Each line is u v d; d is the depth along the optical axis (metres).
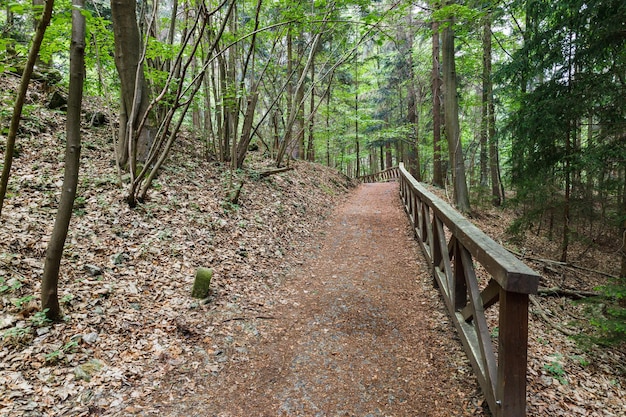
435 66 14.24
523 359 2.08
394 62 17.58
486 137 13.19
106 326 3.13
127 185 5.51
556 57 6.61
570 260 7.80
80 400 2.39
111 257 4.05
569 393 2.89
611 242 7.01
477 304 2.77
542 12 6.91
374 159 31.77
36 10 2.90
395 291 4.68
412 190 7.46
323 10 6.39
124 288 3.69
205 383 2.79
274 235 6.37
